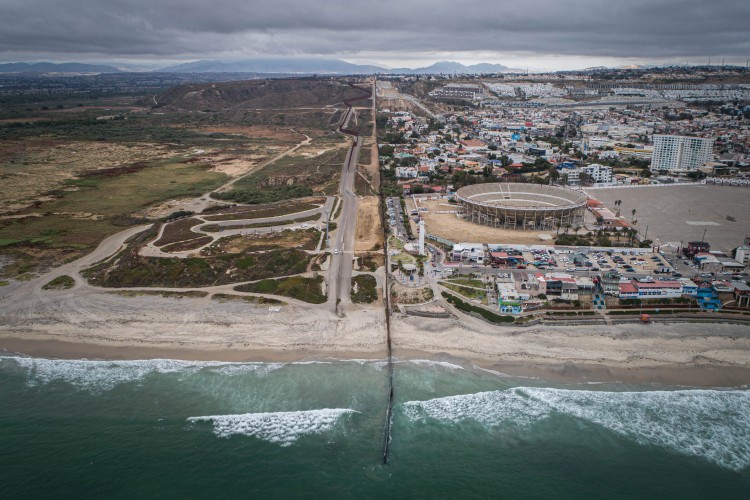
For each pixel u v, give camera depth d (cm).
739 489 9400
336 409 11206
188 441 10344
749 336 13725
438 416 11094
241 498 9100
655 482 9556
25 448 10106
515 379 12206
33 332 14138
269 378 12181
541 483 9544
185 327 14362
